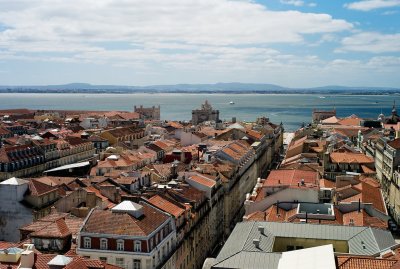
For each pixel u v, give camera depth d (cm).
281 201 13875
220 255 9456
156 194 14150
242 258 8969
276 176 16200
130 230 11169
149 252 10994
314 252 8806
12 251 9112
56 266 8438
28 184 16025
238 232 10612
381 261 8175
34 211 15375
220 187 18925
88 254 11169
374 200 14450
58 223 11719
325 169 19975
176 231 13112
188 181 17012
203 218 16088
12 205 15462
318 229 10606
